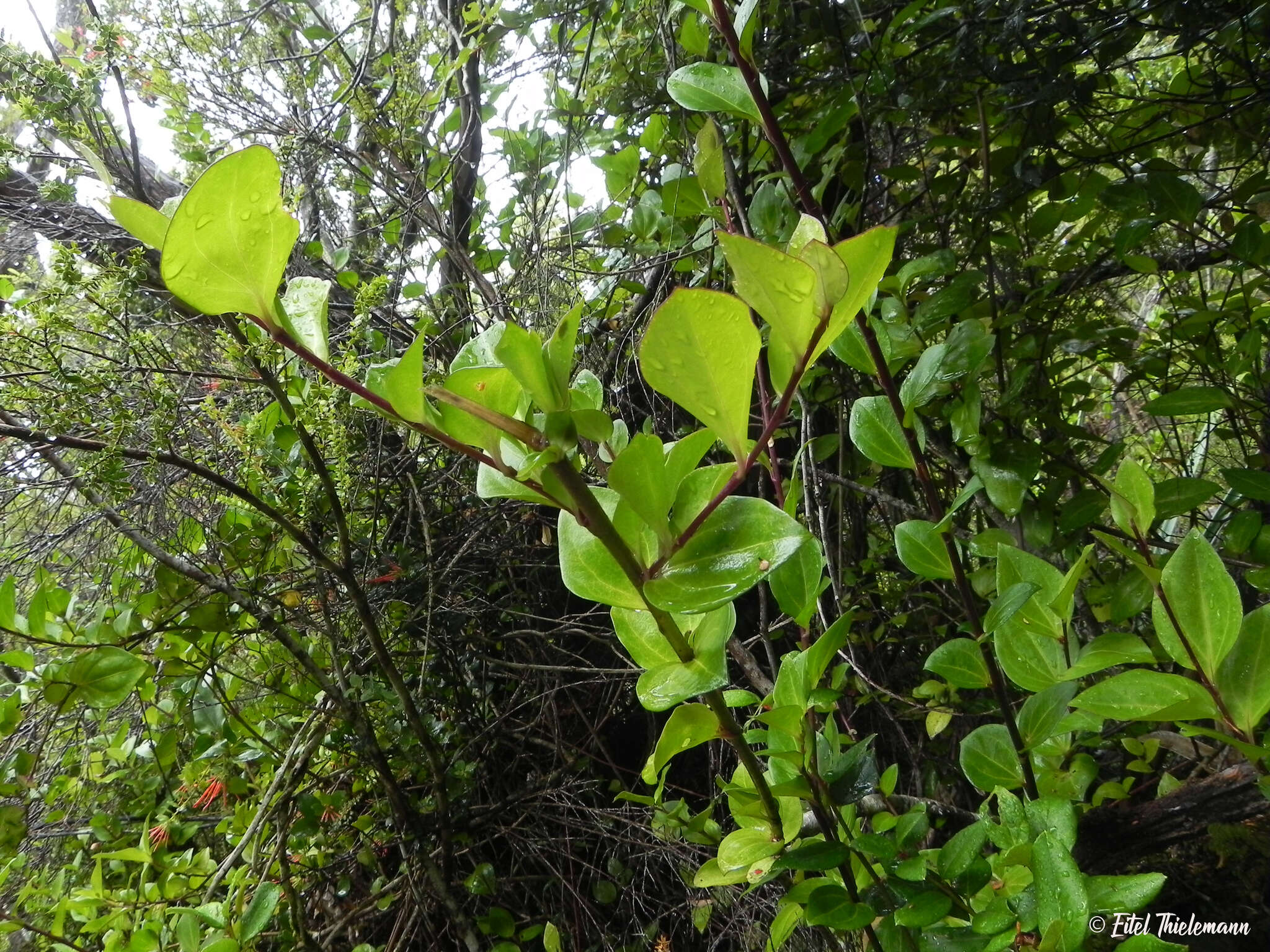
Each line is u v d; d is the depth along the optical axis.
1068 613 0.82
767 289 0.37
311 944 1.46
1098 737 1.18
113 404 1.17
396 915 1.75
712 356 0.39
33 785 1.60
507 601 2.09
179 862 1.45
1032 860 0.57
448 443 0.45
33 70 1.32
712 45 1.79
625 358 2.10
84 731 1.75
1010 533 1.50
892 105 1.66
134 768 1.86
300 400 1.33
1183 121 1.75
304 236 2.26
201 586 1.46
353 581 1.36
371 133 2.23
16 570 1.68
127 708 1.82
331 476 1.47
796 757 0.72
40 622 1.22
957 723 1.91
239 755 1.70
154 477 1.39
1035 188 1.60
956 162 2.19
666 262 1.82
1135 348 2.25
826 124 1.23
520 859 1.85
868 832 1.03
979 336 1.20
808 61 1.82
